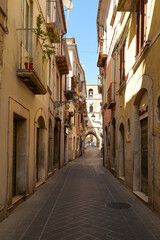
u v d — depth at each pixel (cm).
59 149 1828
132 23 946
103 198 804
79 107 3500
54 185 1077
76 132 3344
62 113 2028
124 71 1112
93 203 733
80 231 492
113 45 1459
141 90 794
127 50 1048
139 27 817
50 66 1348
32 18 873
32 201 758
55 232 486
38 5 974
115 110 1395
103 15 1927
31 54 811
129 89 992
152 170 641
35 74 696
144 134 834
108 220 565
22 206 693
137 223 545
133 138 892
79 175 1454
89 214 614
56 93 1680
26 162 779
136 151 887
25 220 562
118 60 1295
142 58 770
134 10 915
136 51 855
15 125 774
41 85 802
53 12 1442
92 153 4806
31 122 857
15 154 771
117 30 1299
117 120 1305
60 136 1866
